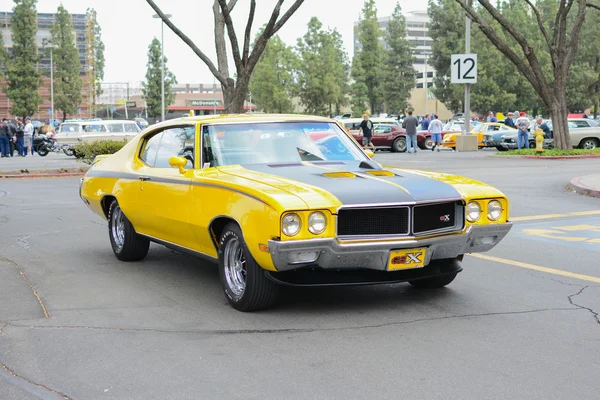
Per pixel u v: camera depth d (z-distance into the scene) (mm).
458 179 6160
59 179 19219
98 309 5875
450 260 6094
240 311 5777
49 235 9781
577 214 11641
